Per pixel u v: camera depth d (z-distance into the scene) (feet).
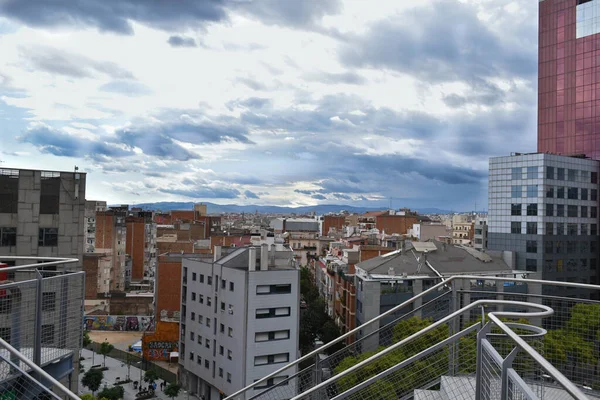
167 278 265.95
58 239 147.43
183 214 584.40
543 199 244.22
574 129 294.46
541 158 245.45
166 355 243.60
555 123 303.48
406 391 30.48
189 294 210.38
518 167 254.27
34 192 145.59
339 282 247.29
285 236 486.79
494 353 17.17
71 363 39.06
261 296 177.27
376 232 485.15
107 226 369.91
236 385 176.45
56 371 37.09
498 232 260.42
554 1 307.58
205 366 197.06
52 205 147.54
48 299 37.83
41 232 145.79
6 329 34.88
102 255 317.01
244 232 514.68
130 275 397.39
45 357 36.01
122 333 288.10
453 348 30.17
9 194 142.82
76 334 39.63
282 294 180.65
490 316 18.86
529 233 247.50
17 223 143.23
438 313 34.78
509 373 15.39
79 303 40.04
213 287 194.39
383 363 74.08
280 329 180.24
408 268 193.26
